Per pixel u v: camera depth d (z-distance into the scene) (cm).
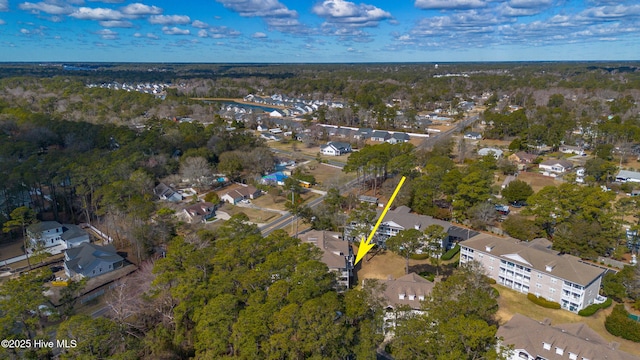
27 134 10344
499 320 4562
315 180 9756
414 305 4419
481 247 5528
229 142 10994
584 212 6038
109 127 11100
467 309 3691
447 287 3975
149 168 8781
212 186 9312
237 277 4078
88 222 7169
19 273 5647
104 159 8225
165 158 9412
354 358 3719
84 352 3294
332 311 3478
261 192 9012
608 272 5125
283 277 4122
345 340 3512
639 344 4191
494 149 11519
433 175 7869
